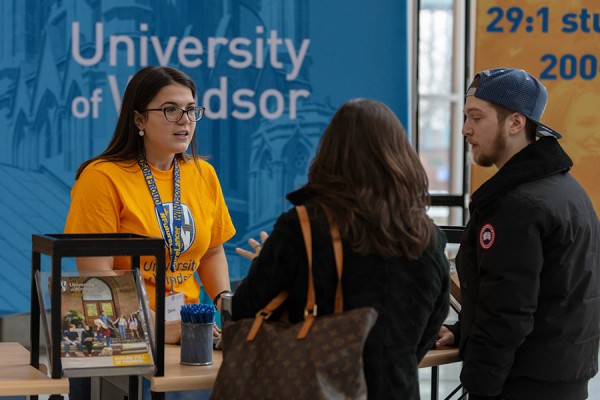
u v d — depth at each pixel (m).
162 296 3.00
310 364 2.63
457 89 8.03
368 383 2.77
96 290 3.09
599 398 6.77
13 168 6.26
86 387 3.83
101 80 6.34
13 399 5.34
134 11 6.35
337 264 2.73
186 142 3.72
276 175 6.54
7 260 6.27
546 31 6.60
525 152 3.32
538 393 3.26
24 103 6.25
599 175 6.63
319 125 6.57
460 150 8.00
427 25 7.95
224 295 3.29
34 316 3.22
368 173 2.77
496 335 3.15
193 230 3.77
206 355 3.15
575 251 3.24
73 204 3.66
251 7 6.48
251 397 2.67
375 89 6.61
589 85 6.63
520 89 3.38
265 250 2.80
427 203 2.90
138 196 3.68
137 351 3.01
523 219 3.16
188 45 6.42
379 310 2.77
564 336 3.25
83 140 6.33
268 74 6.51
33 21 6.25
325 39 6.55
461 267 3.42
